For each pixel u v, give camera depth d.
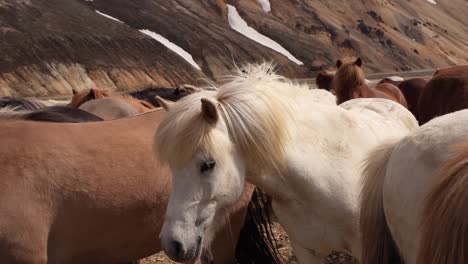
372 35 105.75
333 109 4.29
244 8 93.94
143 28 72.62
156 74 61.62
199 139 3.53
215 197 3.63
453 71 9.59
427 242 2.63
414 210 3.04
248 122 3.72
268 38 87.69
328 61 84.50
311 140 4.05
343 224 4.04
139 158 4.47
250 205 5.10
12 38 57.47
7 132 4.27
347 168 4.06
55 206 4.19
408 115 4.92
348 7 114.12
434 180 2.75
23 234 4.04
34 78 53.91
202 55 70.50
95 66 58.28
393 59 100.00
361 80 9.73
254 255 5.18
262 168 3.88
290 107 3.98
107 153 4.39
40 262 4.12
